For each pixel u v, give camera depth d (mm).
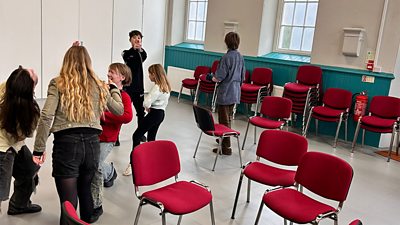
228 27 7184
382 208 3414
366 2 5395
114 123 2828
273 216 3090
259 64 6789
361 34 5445
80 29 6957
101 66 7418
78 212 2633
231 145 5012
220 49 7465
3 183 2305
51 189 3258
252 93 6332
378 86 5355
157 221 2867
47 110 2141
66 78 2164
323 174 2469
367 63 5465
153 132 3879
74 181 2291
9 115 2215
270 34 6934
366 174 4281
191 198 2402
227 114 4496
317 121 5887
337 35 5762
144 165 2439
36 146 2211
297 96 5758
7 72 6184
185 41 8625
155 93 3664
